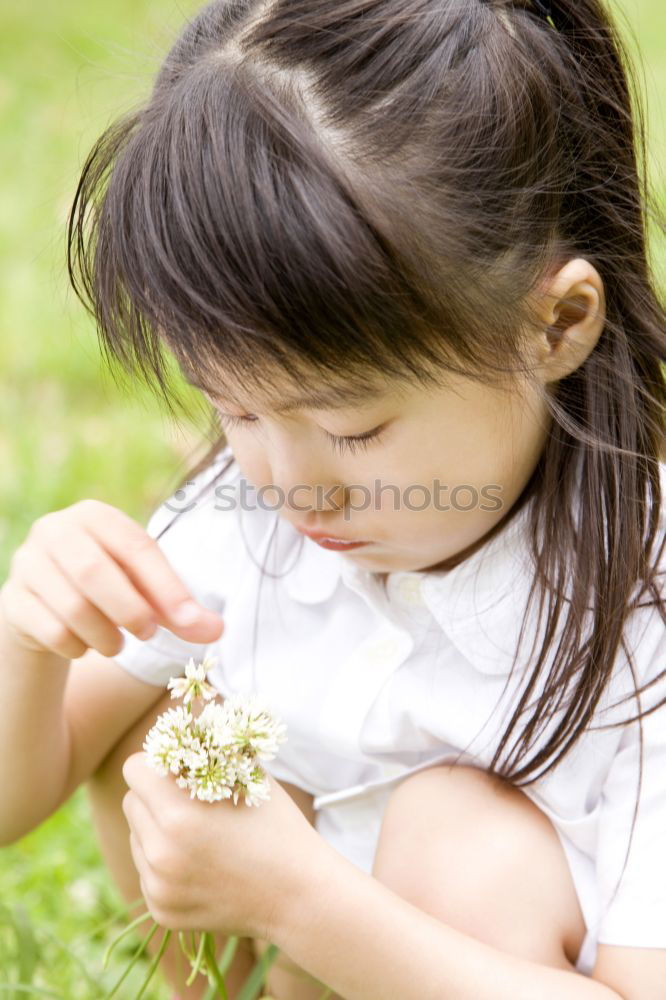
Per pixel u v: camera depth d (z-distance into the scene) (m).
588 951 1.25
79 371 2.29
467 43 1.17
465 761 1.28
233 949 1.27
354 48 1.15
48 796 1.32
